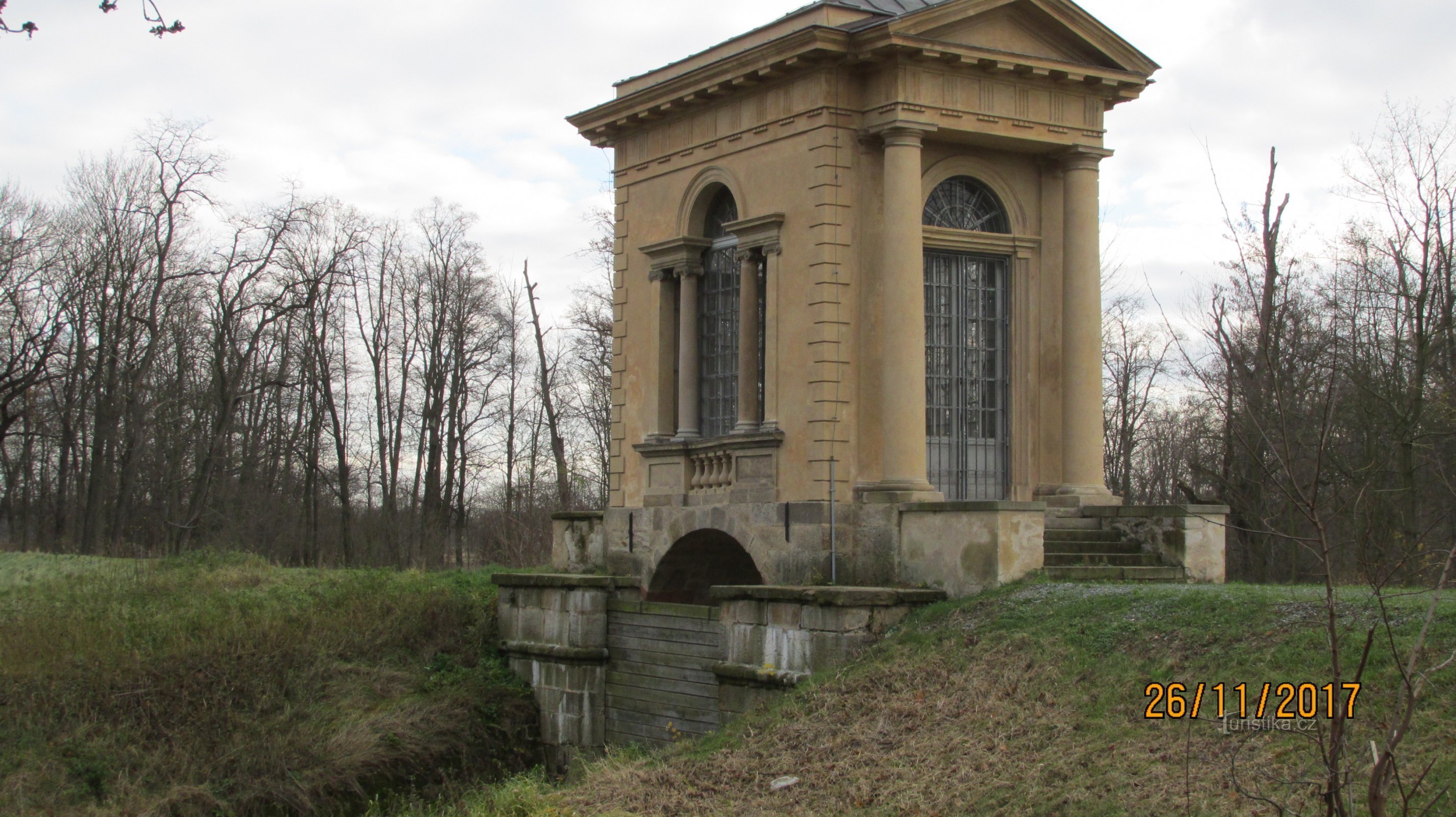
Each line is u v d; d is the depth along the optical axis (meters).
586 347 56.50
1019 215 24.84
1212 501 22.80
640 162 27.48
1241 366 21.55
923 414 22.75
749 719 19.11
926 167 23.92
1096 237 24.72
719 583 27.28
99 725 22.36
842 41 22.95
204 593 29.95
